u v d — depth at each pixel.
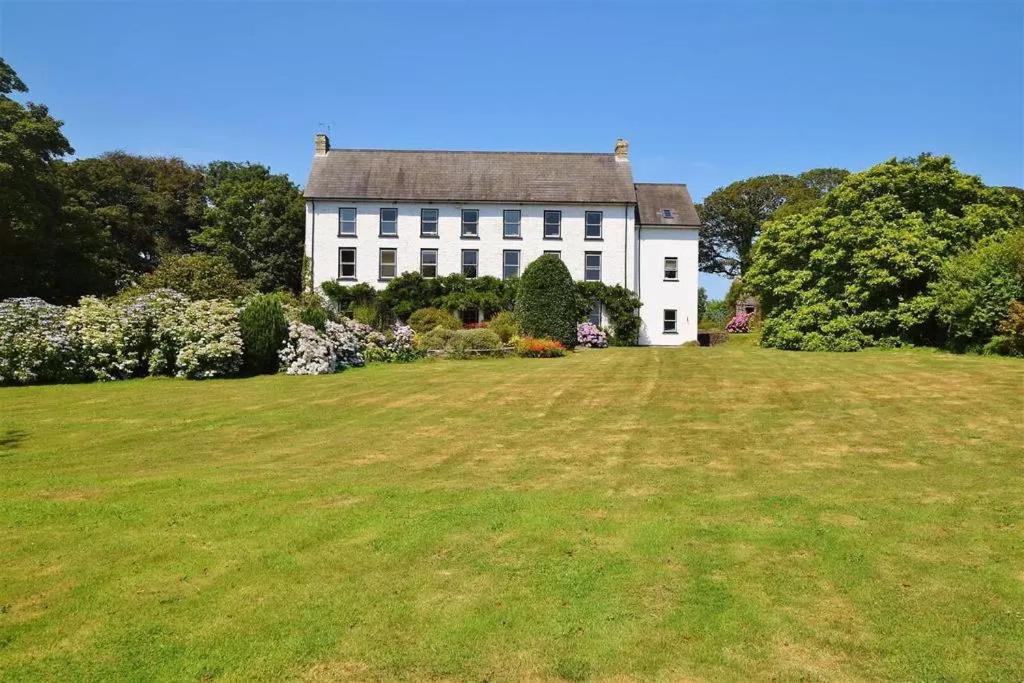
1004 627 4.16
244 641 4.03
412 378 16.73
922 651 3.92
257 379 16.94
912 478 7.34
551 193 35.91
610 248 35.78
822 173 59.44
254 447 9.45
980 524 5.83
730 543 5.47
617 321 35.12
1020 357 18.59
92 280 29.27
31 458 8.80
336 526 5.88
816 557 5.18
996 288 19.27
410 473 7.89
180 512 6.27
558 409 12.22
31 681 3.64
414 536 5.65
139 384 16.11
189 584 4.75
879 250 22.75
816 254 25.06
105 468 8.23
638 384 14.88
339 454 8.96
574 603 4.48
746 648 3.96
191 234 45.69
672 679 3.68
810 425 10.32
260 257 42.41
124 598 4.54
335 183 35.78
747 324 49.12
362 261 35.38
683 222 37.28
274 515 6.17
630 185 36.47
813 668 3.77
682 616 4.31
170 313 17.73
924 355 19.91
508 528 5.84
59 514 6.19
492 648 3.96
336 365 19.23
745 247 62.03
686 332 36.91
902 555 5.20
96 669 3.75
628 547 5.40
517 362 20.83
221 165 49.88
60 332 16.55
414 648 3.96
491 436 10.03
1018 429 9.63
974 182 24.14
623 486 7.20
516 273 35.62
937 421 10.30
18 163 24.55
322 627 4.18
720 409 11.81
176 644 4.00
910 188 24.14
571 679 3.69
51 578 4.83
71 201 35.22
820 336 23.83
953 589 4.64
